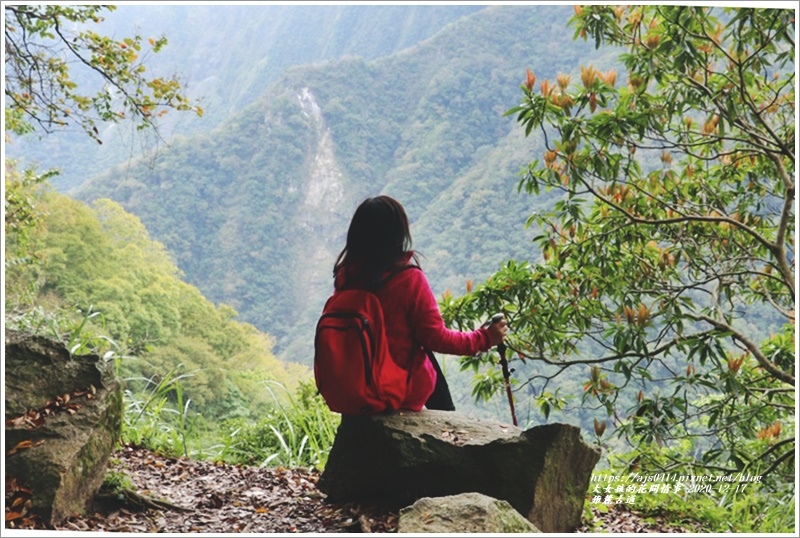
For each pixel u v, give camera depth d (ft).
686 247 19.21
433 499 8.20
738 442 16.72
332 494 10.42
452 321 17.80
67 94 21.01
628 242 18.81
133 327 125.90
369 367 9.51
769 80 19.93
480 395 18.56
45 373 10.09
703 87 17.26
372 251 9.70
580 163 17.31
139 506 10.12
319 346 9.61
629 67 17.83
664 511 12.44
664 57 17.10
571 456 9.55
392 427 9.64
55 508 8.66
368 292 9.64
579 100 17.21
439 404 10.68
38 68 20.72
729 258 19.45
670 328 18.04
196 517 10.18
